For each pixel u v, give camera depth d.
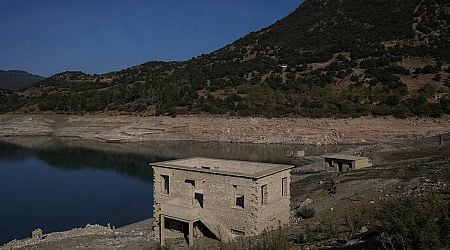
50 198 55.22
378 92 109.88
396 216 16.52
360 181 40.66
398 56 124.88
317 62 136.75
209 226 29.12
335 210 31.67
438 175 35.31
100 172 72.75
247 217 27.86
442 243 14.81
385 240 16.19
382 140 96.06
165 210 29.52
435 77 111.38
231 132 108.94
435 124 96.38
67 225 43.62
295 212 34.38
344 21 158.50
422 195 28.28
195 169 29.95
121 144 107.62
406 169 42.47
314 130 102.94
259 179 27.73
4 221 45.31
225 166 33.41
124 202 52.94
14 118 133.75
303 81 123.88
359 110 105.00
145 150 97.25
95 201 53.47
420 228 15.24
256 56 154.88
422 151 61.19
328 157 55.72
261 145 100.88
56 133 125.50
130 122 121.12
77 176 69.44
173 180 31.14
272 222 29.14
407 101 104.56
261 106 115.06
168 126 114.94
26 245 32.59
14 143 110.31
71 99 143.88
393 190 33.91
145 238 32.22
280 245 20.41
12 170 74.75
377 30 143.62
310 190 43.62
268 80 129.12
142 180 66.12
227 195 28.66
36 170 74.75
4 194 57.47
